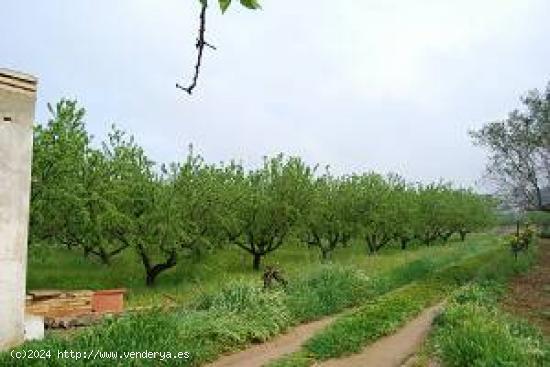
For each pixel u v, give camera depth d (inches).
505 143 1562.5
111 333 558.6
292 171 1448.1
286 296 824.9
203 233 1235.2
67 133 947.3
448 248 1721.2
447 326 641.0
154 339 566.9
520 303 878.4
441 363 547.2
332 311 855.1
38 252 973.2
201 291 861.2
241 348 655.1
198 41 142.4
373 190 1748.3
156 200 1103.0
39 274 1112.8
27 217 581.3
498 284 1018.1
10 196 567.8
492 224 2635.3
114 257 1341.0
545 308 838.5
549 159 1546.5
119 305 797.2
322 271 978.1
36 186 899.4
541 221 1991.9
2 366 478.6
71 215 973.2
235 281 813.9
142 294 984.9
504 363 468.1
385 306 817.5
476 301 794.8
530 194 1577.3
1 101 561.6
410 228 2009.1
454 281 1063.6
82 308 765.9
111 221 1033.5
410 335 710.5
